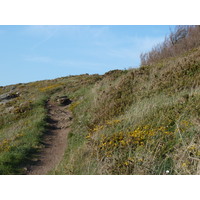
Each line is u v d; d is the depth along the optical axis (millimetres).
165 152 7273
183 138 7469
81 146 10492
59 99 21453
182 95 10789
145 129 8930
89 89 22766
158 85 13883
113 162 7488
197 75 12883
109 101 15070
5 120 18578
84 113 16141
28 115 18516
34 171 9805
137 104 12375
